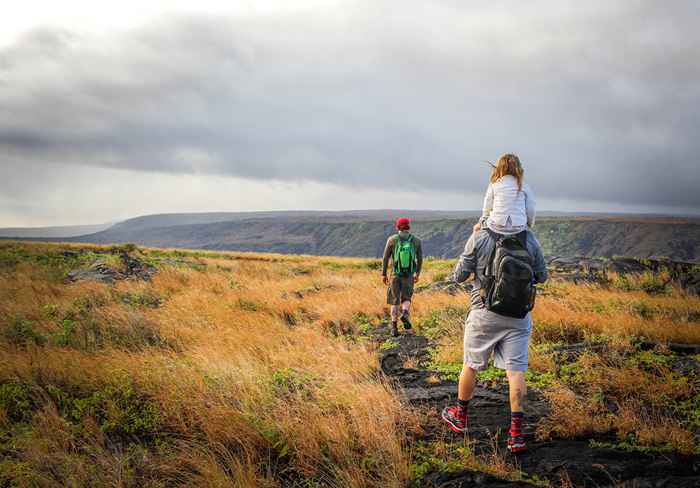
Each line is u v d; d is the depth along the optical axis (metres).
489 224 3.43
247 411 3.83
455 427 3.69
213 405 3.93
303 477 3.11
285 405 3.96
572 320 7.15
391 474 2.97
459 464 3.08
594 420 3.69
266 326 8.25
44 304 9.66
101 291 11.16
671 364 5.21
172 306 9.77
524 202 3.44
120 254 17.34
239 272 18.39
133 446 3.55
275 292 12.62
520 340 3.32
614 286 11.89
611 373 4.84
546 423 3.72
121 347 6.62
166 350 6.68
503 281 3.16
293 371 5.30
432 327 8.18
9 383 4.64
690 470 2.93
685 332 6.52
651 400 4.24
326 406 4.05
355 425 3.57
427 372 5.75
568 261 14.59
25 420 4.06
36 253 18.75
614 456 3.15
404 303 7.90
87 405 4.17
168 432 3.79
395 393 4.59
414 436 3.67
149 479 3.06
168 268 16.05
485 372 5.36
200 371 4.83
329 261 27.05
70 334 7.01
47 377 4.87
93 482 2.96
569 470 2.96
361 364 5.80
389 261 8.01
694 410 3.96
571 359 5.67
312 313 9.78
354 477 2.94
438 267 16.80
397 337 7.74
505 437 3.59
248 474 2.96
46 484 2.95
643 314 8.38
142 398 4.33
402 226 7.86
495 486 2.79
